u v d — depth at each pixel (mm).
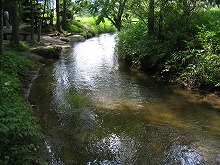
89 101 8750
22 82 10258
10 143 4902
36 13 21703
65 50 18453
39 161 4930
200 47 10812
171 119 7391
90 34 28812
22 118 5707
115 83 10805
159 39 12555
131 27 15234
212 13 14305
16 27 15000
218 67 9453
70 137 6383
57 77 11570
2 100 6398
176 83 10453
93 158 5539
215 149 5867
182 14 12422
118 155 5656
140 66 12781
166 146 6012
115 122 7219
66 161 5414
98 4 14555
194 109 8047
